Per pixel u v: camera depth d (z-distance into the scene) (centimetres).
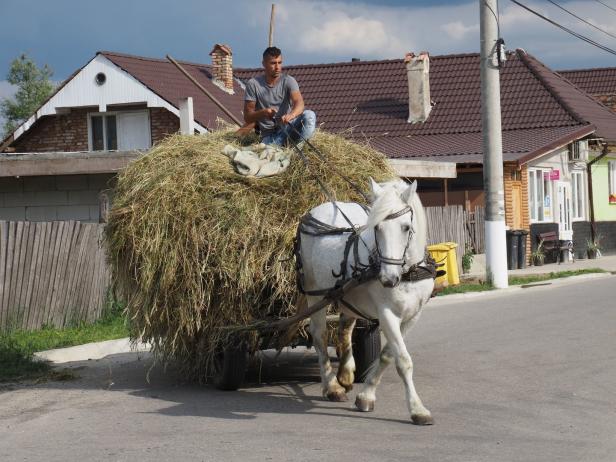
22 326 1423
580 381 967
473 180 2750
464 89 3428
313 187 983
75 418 871
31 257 1437
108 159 2042
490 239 2066
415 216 800
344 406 888
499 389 943
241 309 946
